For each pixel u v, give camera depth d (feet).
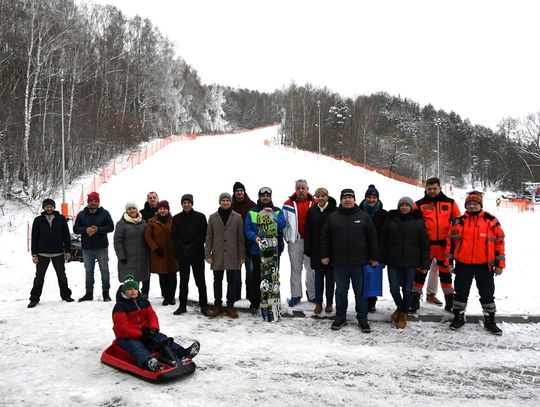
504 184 308.81
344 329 23.02
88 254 29.50
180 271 25.53
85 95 156.97
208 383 16.29
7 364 18.26
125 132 164.66
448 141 371.97
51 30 119.44
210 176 111.96
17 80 110.93
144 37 220.84
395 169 258.57
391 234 23.43
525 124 253.03
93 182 95.14
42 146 107.04
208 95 379.55
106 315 25.61
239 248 25.40
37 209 85.97
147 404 14.57
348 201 22.90
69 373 17.30
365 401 14.92
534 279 37.58
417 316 24.48
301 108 268.62
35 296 28.14
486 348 20.22
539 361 18.70
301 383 16.34
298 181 26.86
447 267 24.62
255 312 25.94
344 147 251.80
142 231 27.99
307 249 24.95
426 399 15.11
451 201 25.54
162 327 23.03
